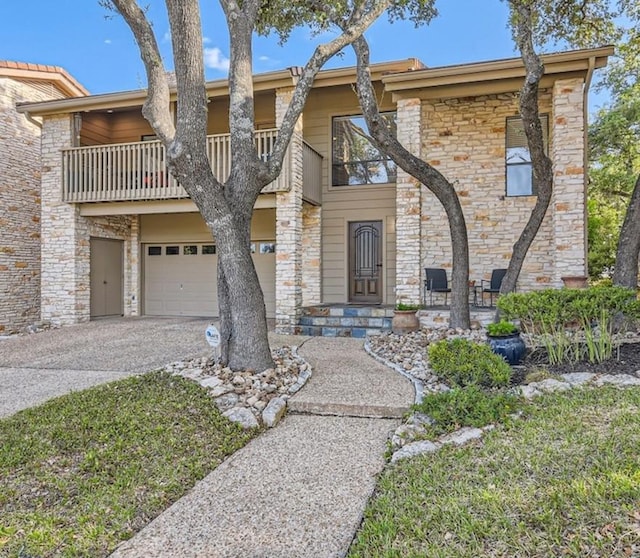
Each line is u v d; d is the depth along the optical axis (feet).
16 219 39.91
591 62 26.16
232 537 8.30
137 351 25.26
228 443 12.66
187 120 16.85
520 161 31.63
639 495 8.10
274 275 38.63
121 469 10.85
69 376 20.43
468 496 8.86
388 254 35.32
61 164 35.40
